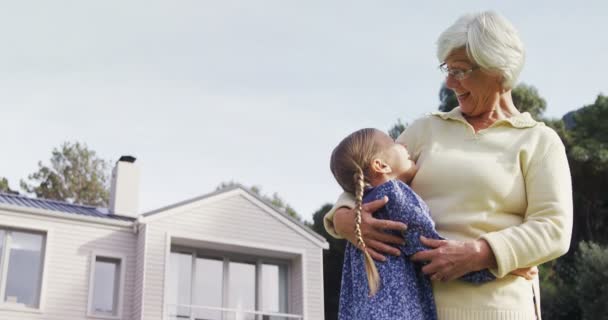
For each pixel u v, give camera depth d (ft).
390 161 8.25
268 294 62.28
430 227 7.64
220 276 60.85
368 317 7.50
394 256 7.73
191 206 59.31
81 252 56.49
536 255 7.53
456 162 8.30
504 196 8.05
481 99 8.40
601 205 95.09
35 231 55.57
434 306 7.77
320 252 63.62
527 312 7.76
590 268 74.84
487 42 7.92
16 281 53.93
